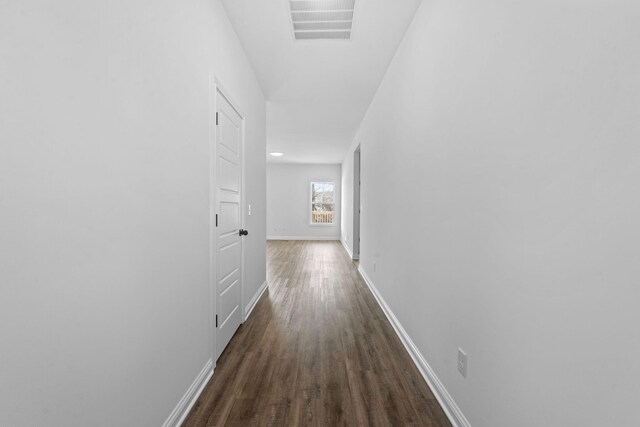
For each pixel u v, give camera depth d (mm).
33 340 794
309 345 2496
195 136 1791
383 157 3414
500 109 1207
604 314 769
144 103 1265
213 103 2068
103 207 1035
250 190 3270
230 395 1825
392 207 2986
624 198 717
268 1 2215
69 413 902
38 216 805
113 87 1077
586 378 820
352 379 2002
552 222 936
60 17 862
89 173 972
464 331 1501
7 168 729
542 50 978
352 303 3617
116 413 1106
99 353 1021
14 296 748
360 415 1656
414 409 1711
